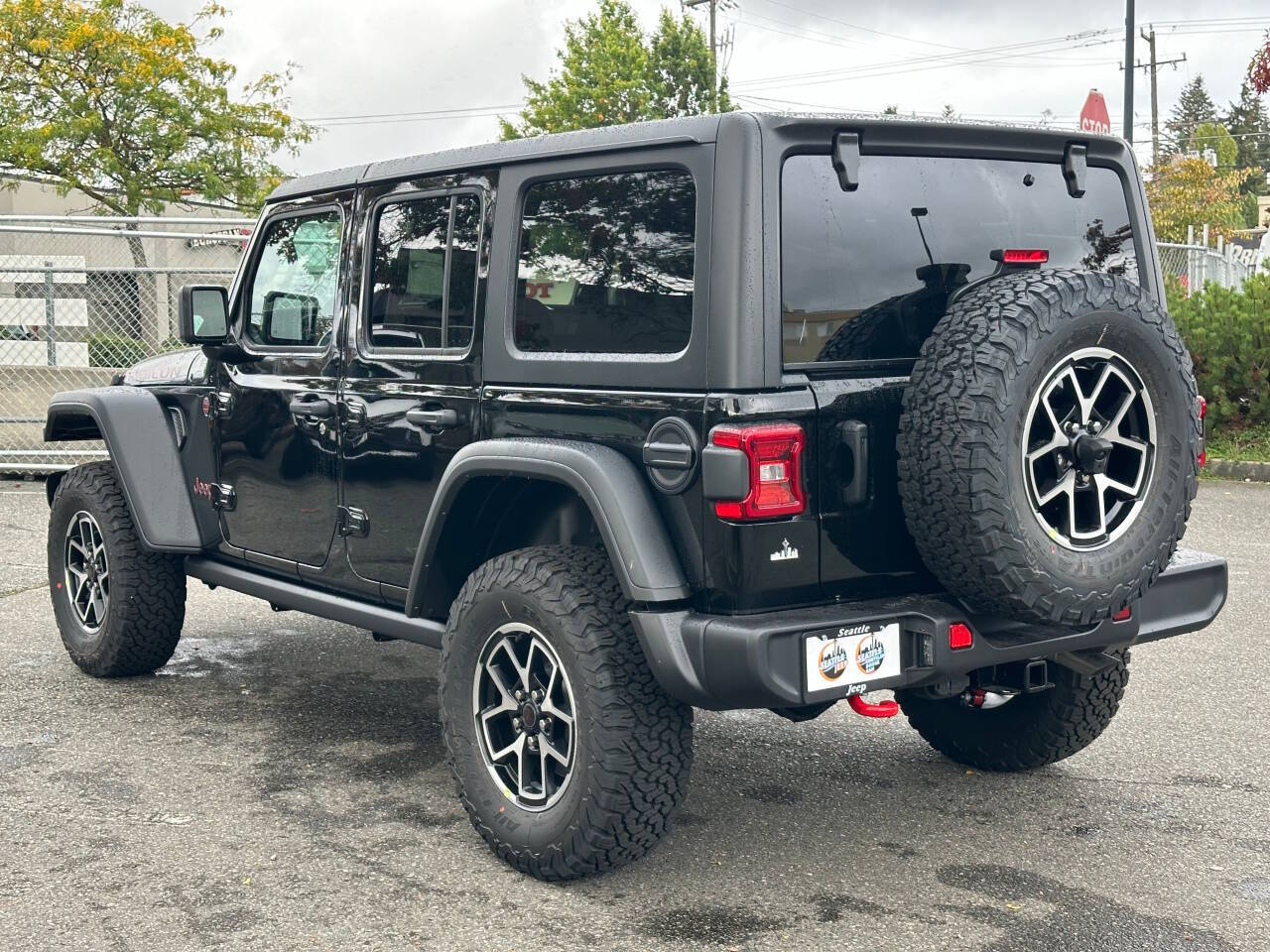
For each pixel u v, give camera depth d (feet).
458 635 11.94
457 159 12.87
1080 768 14.83
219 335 15.70
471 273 12.62
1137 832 12.84
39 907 10.98
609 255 11.28
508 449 11.49
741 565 10.16
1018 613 10.23
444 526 12.39
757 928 10.66
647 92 144.77
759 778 14.43
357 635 20.95
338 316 14.28
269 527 15.53
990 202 11.75
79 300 37.99
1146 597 12.10
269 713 16.70
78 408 17.24
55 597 18.51
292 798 13.66
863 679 10.37
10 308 37.93
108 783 14.05
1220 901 11.20
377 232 13.89
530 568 11.42
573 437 11.43
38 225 39.42
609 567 11.39
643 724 10.85
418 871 11.82
